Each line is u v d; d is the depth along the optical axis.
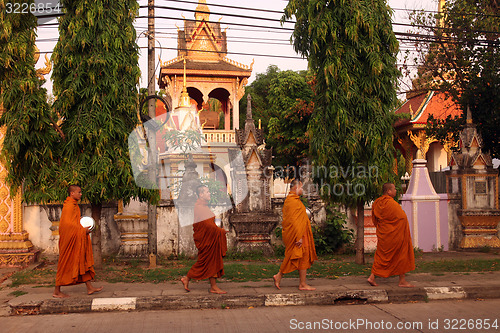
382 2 9.21
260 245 11.04
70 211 6.50
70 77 8.11
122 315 6.01
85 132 7.95
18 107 7.70
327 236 11.45
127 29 8.48
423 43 15.70
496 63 13.91
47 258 10.57
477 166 12.38
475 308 6.22
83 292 6.88
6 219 10.26
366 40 9.12
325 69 8.94
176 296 6.52
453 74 15.47
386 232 7.00
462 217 12.18
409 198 12.16
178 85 26.00
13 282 7.83
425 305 6.46
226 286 7.25
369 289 6.88
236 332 5.11
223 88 26.66
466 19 14.73
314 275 8.22
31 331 5.26
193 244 11.02
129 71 8.47
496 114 13.78
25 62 7.90
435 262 9.69
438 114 23.66
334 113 9.02
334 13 9.06
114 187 8.08
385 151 9.19
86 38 8.06
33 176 7.97
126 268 9.27
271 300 6.55
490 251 11.88
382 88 9.15
